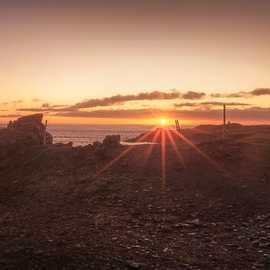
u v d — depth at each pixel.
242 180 32.59
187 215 27.02
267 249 20.67
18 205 31.00
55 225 25.25
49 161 40.72
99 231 23.77
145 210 28.09
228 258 19.50
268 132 54.53
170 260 19.17
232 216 26.42
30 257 19.12
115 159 39.56
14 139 45.81
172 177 34.28
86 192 32.38
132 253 19.95
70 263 18.39
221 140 43.09
